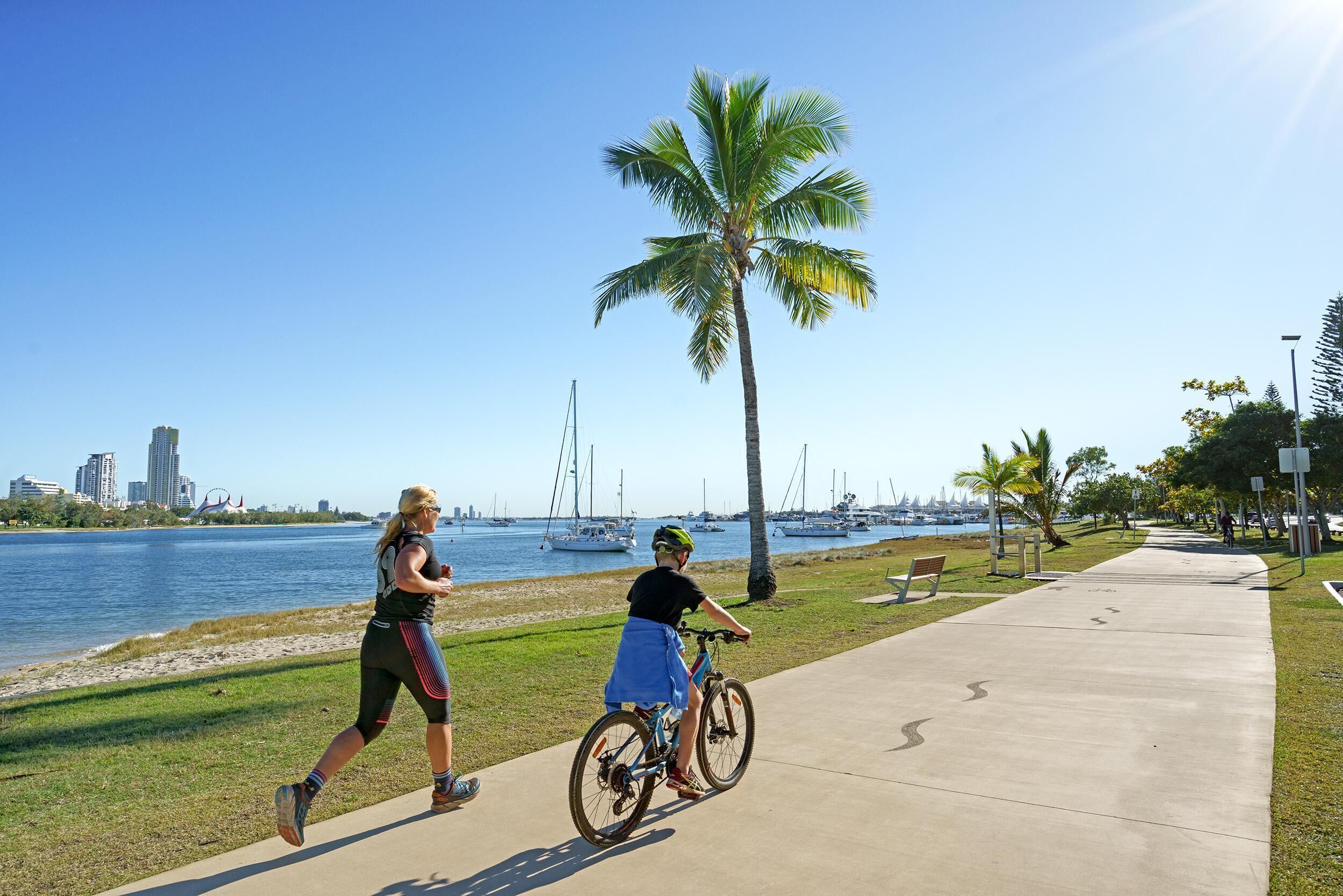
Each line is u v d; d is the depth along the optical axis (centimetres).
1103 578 1861
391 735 631
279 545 11262
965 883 346
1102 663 831
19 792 526
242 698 833
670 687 414
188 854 404
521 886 354
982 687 731
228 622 2067
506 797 472
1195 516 7175
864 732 586
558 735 618
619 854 388
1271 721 594
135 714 766
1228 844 380
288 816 377
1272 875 347
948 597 1548
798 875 358
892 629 1121
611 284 1611
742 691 502
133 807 489
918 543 5812
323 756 410
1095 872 354
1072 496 7300
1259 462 3331
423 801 470
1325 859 360
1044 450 4044
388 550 432
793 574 2717
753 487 1612
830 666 842
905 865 365
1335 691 674
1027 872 355
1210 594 1455
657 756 434
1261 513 3172
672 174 1603
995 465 3203
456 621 1773
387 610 428
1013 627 1110
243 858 394
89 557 7950
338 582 4359
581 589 2688
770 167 1605
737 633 461
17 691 1101
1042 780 477
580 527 7675
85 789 531
